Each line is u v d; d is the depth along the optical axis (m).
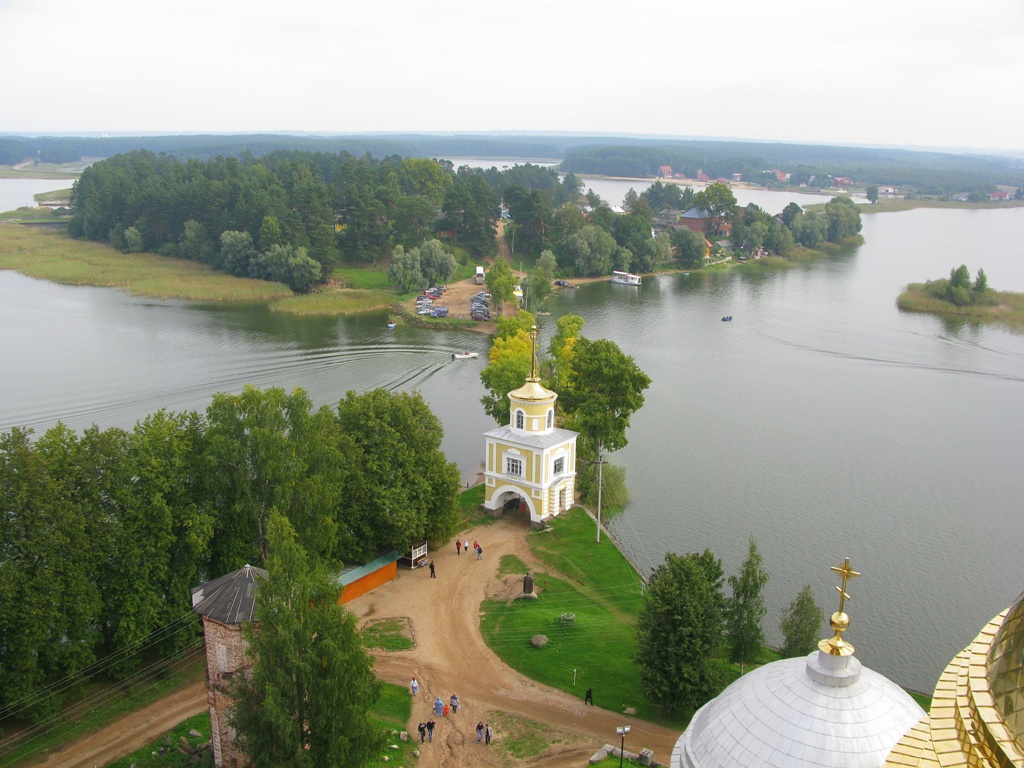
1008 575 80.56
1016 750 17.00
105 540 53.81
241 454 61.31
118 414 114.38
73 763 48.16
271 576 40.16
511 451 85.38
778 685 34.84
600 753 50.75
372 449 73.31
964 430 121.06
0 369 133.75
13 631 49.03
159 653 58.38
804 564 82.06
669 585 54.75
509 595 71.31
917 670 66.38
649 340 170.38
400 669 59.94
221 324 173.12
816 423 123.12
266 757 39.91
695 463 107.06
